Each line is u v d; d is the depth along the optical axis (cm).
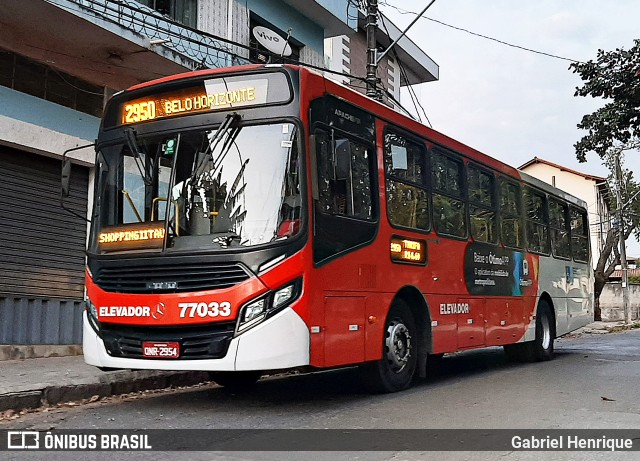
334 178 673
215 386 902
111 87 1237
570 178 5428
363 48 2361
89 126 1192
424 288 856
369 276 742
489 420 644
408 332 835
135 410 702
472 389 866
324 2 1659
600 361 1284
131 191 705
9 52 1062
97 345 687
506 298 1111
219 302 622
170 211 664
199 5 1344
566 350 1589
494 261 1073
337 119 721
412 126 877
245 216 642
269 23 1565
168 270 650
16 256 1061
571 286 1456
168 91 709
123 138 724
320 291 658
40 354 1057
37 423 632
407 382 832
